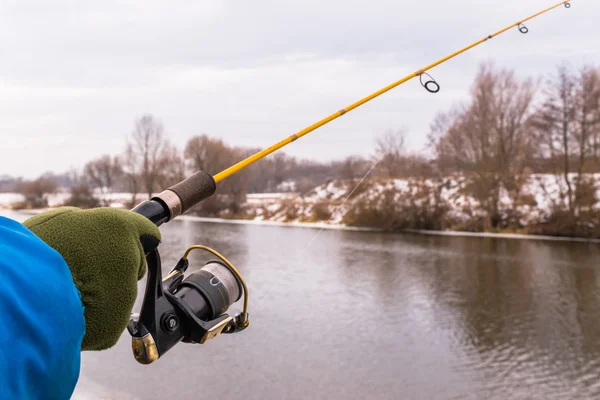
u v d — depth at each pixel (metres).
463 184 23.44
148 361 0.94
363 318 10.30
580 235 21.20
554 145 23.11
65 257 0.65
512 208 22.81
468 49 3.19
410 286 12.96
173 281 1.09
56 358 0.52
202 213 27.39
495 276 14.08
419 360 8.27
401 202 22.19
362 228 22.17
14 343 0.48
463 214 22.98
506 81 23.97
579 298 11.91
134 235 0.71
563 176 22.83
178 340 1.00
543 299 11.88
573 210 21.53
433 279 13.66
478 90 23.98
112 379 7.01
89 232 0.68
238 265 13.60
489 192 22.91
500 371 7.87
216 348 8.41
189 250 1.15
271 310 10.73
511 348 8.85
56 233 0.66
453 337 9.32
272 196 27.62
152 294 0.95
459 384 7.42
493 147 23.56
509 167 23.69
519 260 16.33
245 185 28.27
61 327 0.53
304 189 23.94
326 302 11.30
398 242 19.55
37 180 31.48
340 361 8.01
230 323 1.13
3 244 0.52
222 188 27.56
